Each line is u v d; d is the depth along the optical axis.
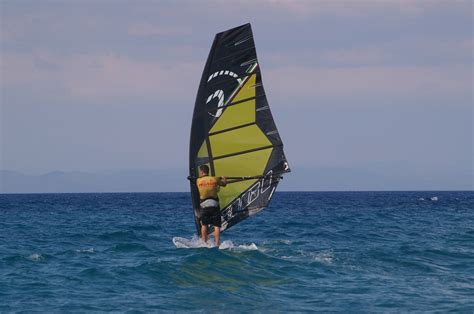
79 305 46.94
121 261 65.62
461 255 70.50
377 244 81.94
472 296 50.22
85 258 68.56
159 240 90.19
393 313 45.03
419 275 58.47
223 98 63.44
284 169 62.00
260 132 62.72
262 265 60.00
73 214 183.88
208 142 64.12
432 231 106.00
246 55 62.50
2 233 106.75
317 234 98.81
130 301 48.16
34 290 51.88
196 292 50.78
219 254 62.38
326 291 51.34
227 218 64.19
